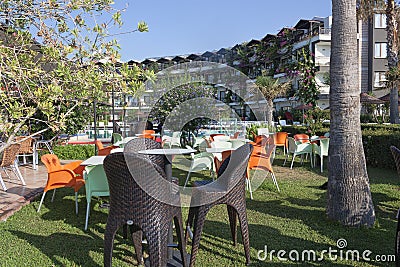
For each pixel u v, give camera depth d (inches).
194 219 135.9
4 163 231.5
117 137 335.3
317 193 227.3
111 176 109.4
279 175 297.0
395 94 577.0
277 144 410.0
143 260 131.2
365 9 596.7
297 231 156.9
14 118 116.6
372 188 238.5
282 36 1189.1
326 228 159.8
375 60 1107.9
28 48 150.7
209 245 144.2
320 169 327.0
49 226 168.7
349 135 161.0
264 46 1219.2
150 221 107.4
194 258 122.5
